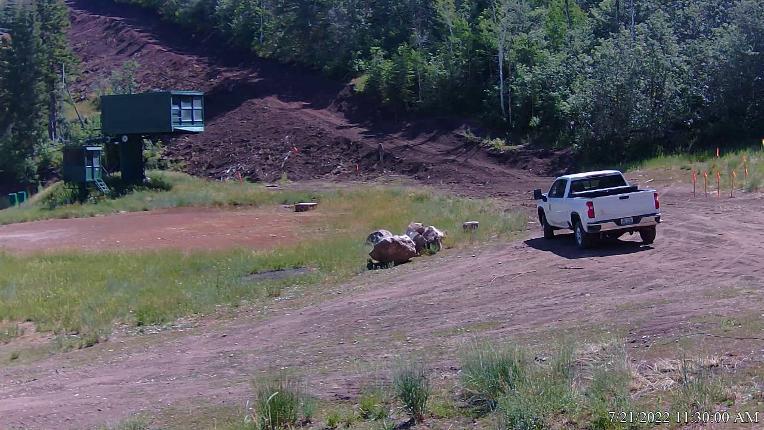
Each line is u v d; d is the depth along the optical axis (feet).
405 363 32.96
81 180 160.66
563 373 29.09
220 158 189.57
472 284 55.16
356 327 46.60
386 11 219.41
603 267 55.11
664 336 34.55
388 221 98.89
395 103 191.83
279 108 206.80
